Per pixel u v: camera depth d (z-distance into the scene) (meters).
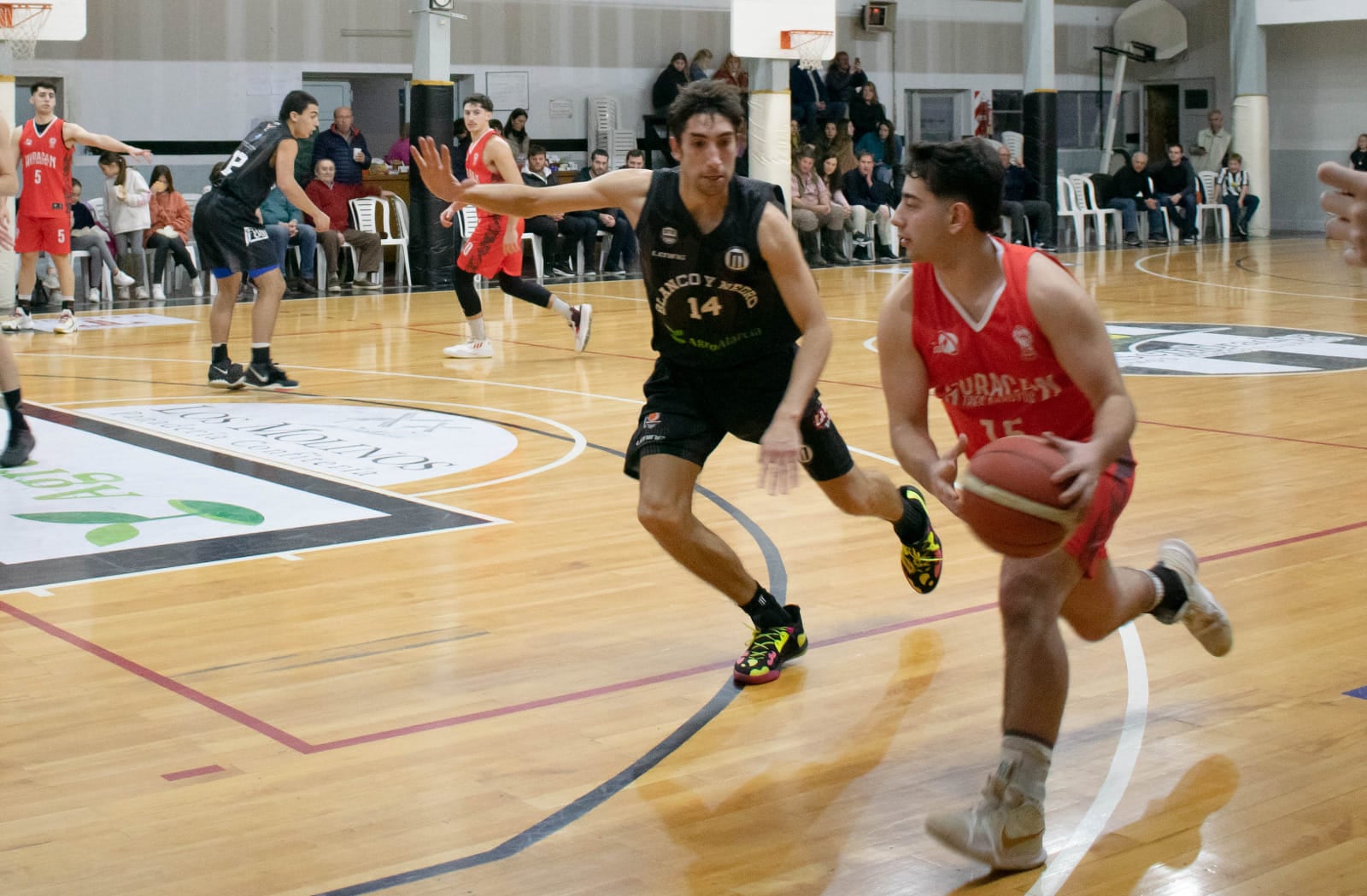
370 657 3.98
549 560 5.00
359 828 2.88
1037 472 2.52
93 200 14.80
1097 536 2.82
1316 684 3.64
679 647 4.06
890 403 2.94
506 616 4.37
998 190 2.71
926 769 3.18
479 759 3.25
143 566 4.89
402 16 17.25
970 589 4.60
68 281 11.61
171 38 15.98
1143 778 3.07
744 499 5.89
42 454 6.77
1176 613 3.48
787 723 3.46
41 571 4.83
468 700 3.64
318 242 14.98
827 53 16.56
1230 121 23.81
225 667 3.90
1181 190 21.42
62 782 3.12
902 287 2.90
